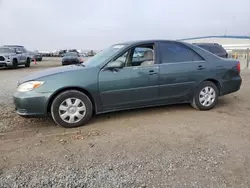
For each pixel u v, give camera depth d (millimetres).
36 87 4008
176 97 4914
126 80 4426
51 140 3684
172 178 2600
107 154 3174
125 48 4512
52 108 4098
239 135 3775
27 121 4594
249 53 21828
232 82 5391
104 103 4383
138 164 2902
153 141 3570
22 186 2490
